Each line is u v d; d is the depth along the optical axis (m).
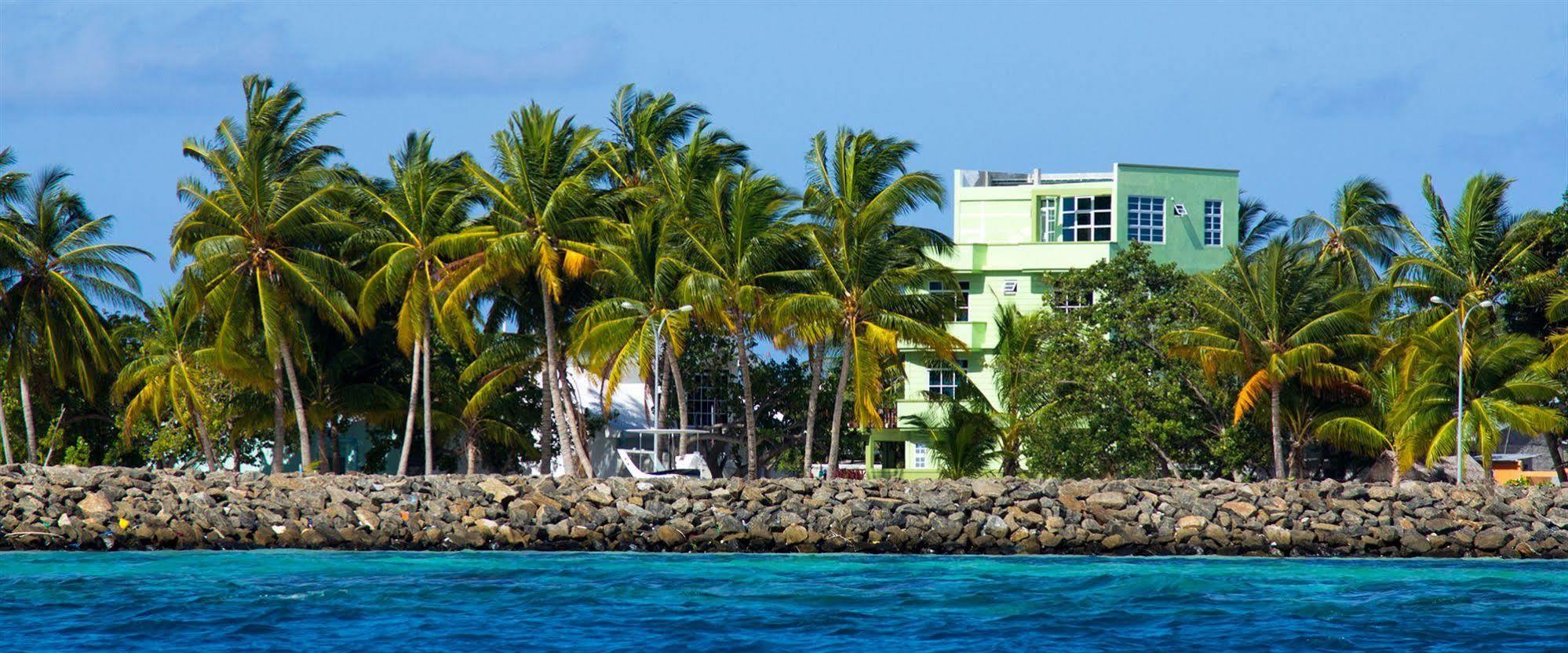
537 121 100.25
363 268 106.44
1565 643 60.69
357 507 88.19
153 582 73.62
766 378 116.44
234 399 110.12
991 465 117.31
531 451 114.31
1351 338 95.62
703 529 88.00
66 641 60.41
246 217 99.12
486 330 108.50
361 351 110.62
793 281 97.75
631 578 75.56
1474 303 97.12
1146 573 78.62
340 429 115.69
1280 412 98.06
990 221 128.38
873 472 122.44
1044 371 102.19
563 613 66.06
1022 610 67.25
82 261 102.56
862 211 94.75
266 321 98.06
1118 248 122.12
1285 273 95.81
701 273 94.25
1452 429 91.56
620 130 111.56
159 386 106.44
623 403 123.81
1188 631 62.91
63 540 86.69
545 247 96.12
